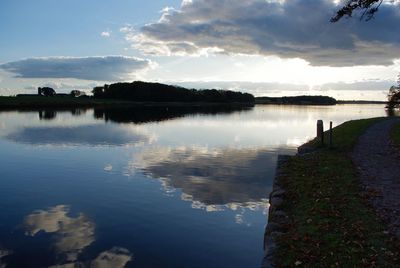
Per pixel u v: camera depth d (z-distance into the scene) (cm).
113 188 2059
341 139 2677
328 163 1811
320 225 1016
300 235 967
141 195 1914
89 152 3394
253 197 1878
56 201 1819
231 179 2278
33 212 1656
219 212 1641
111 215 1605
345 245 889
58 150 3500
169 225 1481
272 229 1063
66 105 16738
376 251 849
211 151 3484
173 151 3484
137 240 1339
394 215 1049
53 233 1408
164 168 2630
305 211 1152
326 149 2255
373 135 2953
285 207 1251
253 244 1297
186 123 7319
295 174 1642
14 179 2281
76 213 1638
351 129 3431
